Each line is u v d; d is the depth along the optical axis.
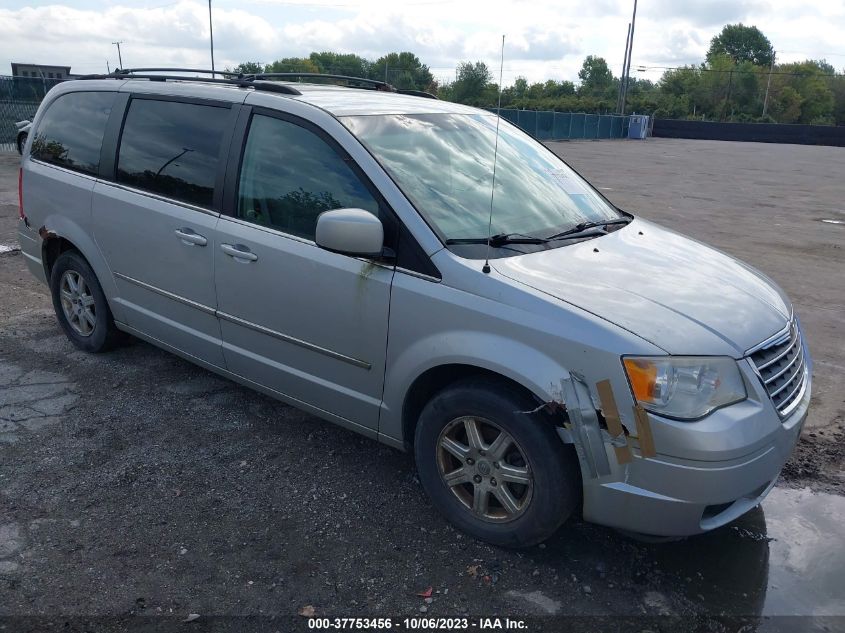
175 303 4.25
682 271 3.38
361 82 5.02
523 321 2.88
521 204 3.71
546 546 3.25
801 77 94.06
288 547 3.17
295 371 3.73
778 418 2.89
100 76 5.03
